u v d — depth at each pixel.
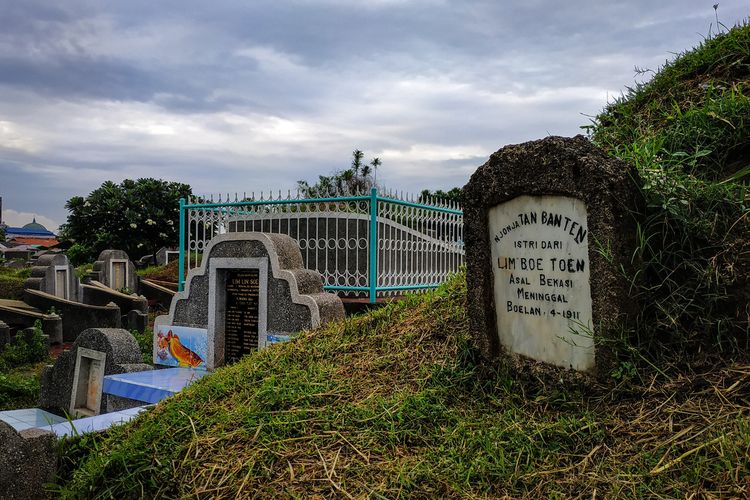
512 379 3.56
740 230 3.26
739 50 4.89
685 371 3.05
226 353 7.98
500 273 3.72
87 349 7.65
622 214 3.11
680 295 3.19
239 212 9.65
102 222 29.62
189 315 8.30
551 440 2.94
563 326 3.36
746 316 3.06
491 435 3.05
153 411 4.46
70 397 7.67
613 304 3.11
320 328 5.36
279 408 3.75
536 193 3.46
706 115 4.04
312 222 9.83
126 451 3.73
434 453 3.02
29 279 16.64
